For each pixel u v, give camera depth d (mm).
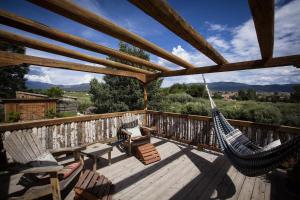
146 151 3957
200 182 3072
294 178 2779
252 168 2609
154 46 2865
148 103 11883
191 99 17922
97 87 12383
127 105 11859
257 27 1773
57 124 4070
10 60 3090
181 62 3844
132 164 3773
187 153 4457
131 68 4984
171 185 2973
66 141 4254
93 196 2311
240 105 10016
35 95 13383
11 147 2518
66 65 3914
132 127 5004
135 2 1483
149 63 4262
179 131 5359
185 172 3430
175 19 1795
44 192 2174
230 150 3283
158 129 5934
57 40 2623
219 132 3768
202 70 4332
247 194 2730
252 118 8391
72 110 14820
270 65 3240
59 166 2225
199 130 4863
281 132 3570
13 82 23047
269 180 3143
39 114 11305
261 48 2607
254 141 3957
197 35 2238
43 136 3832
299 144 2148
